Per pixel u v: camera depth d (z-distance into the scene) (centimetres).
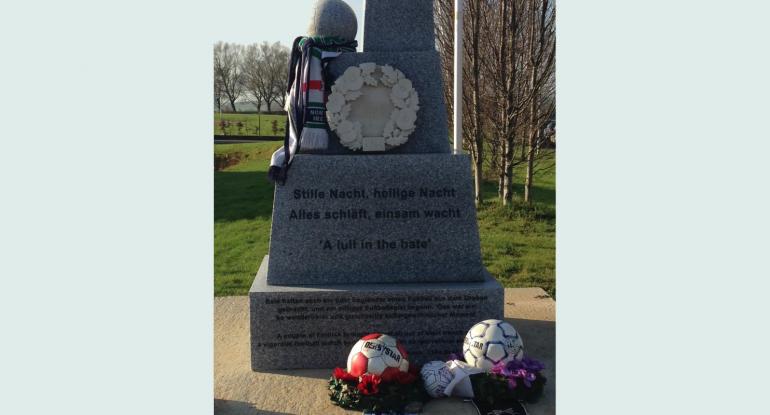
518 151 913
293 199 436
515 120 841
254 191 969
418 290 421
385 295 420
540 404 367
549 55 810
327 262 439
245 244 857
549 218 861
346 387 361
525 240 827
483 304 425
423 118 458
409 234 441
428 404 362
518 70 820
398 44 461
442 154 442
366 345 369
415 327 424
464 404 362
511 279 746
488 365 371
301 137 442
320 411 358
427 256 443
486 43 827
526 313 562
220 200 954
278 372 419
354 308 421
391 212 440
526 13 803
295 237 437
